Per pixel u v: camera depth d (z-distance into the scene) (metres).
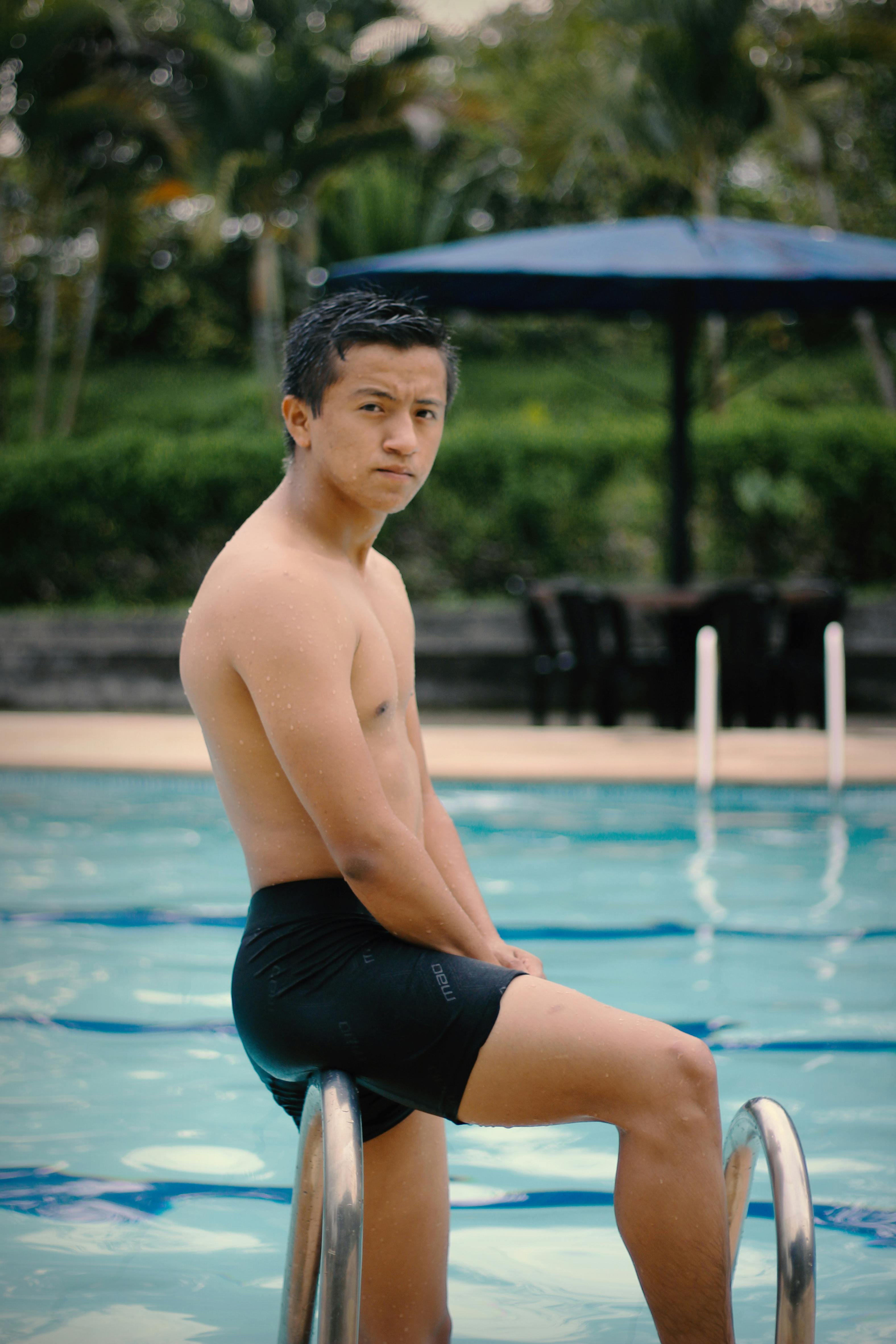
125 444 13.88
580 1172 2.46
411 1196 1.83
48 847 5.87
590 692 11.55
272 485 13.65
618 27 15.72
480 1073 1.50
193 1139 2.55
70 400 22.33
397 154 18.11
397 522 13.53
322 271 22.17
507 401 23.67
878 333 22.36
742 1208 1.64
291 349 1.74
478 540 13.54
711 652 6.83
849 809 6.75
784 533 13.41
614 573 13.66
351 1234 1.43
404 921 1.57
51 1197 2.28
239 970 1.68
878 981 3.68
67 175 18.84
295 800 1.67
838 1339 1.80
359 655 1.70
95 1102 2.75
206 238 17.84
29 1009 3.42
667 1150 1.44
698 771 7.31
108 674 12.17
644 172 16.78
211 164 17.69
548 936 4.20
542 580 13.56
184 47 17.47
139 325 26.98
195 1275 1.99
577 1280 2.01
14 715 11.17
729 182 20.88
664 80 15.24
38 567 14.01
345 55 18.38
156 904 4.69
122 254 20.44
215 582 1.69
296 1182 1.59
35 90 17.16
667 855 5.63
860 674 11.28
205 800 7.18
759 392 22.14
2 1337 1.78
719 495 13.33
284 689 1.58
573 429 13.63
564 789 6.97
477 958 1.59
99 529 13.90
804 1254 1.44
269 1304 1.89
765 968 3.81
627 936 4.21
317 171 18.19
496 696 11.79
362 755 1.58
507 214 24.75
